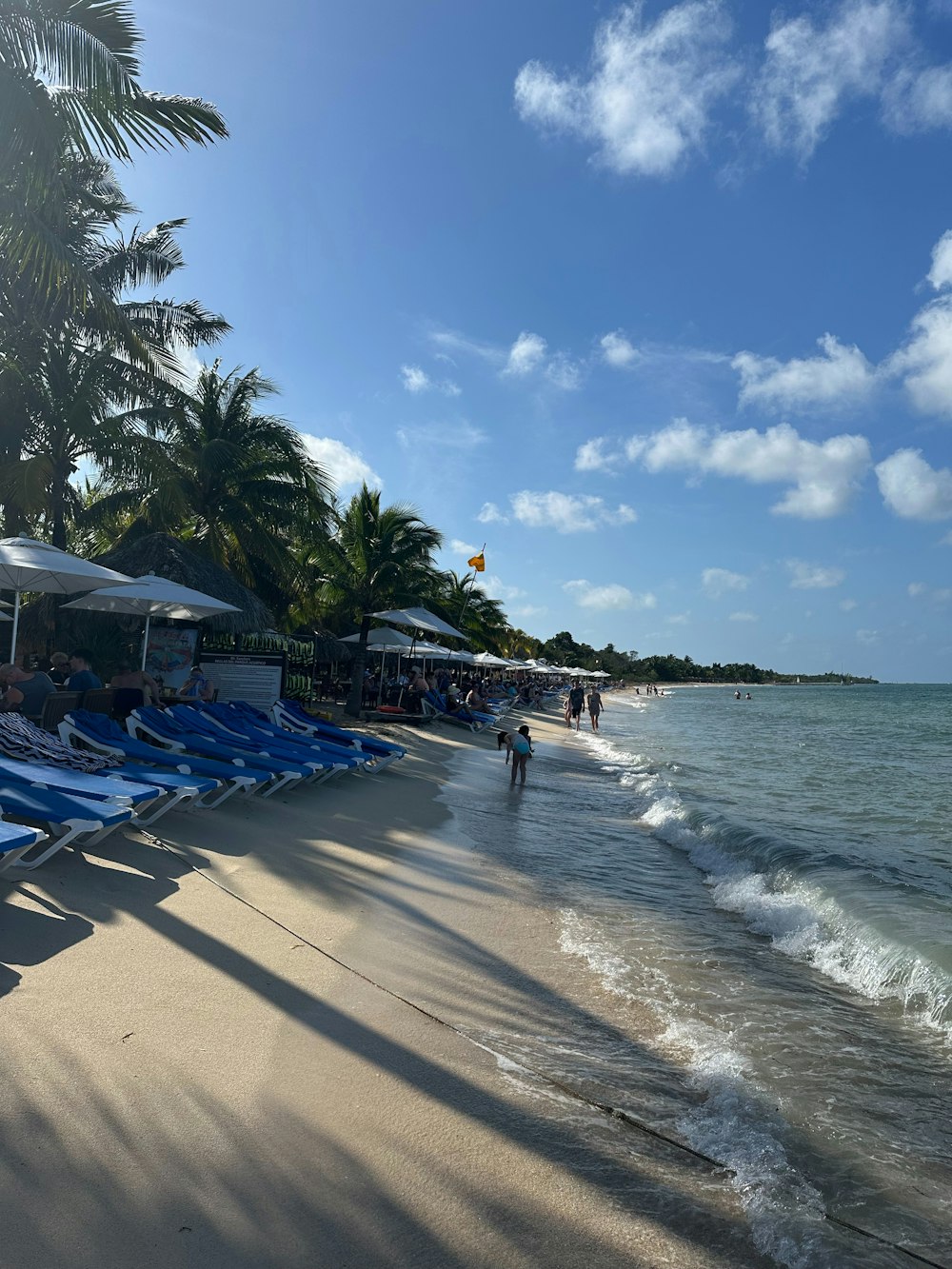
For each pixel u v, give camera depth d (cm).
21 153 987
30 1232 243
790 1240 282
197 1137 298
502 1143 324
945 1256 287
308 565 2525
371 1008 434
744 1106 378
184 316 1991
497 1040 421
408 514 2491
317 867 691
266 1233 255
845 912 731
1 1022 356
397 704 2678
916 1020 512
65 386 1733
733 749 2842
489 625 5688
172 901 544
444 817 1024
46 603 1590
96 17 1005
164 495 1759
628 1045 437
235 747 1006
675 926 671
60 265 1106
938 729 4419
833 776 2069
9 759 656
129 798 596
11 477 1616
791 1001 528
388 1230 264
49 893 514
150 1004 395
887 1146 360
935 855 1112
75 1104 307
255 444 2239
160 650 1455
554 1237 272
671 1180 314
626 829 1098
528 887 743
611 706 6744
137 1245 243
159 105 1085
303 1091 340
